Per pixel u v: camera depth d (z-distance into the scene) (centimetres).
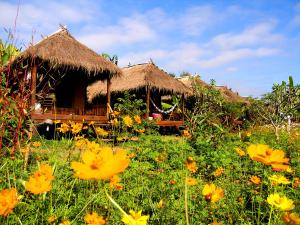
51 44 1135
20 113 281
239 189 332
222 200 271
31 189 113
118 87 1734
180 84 1752
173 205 260
